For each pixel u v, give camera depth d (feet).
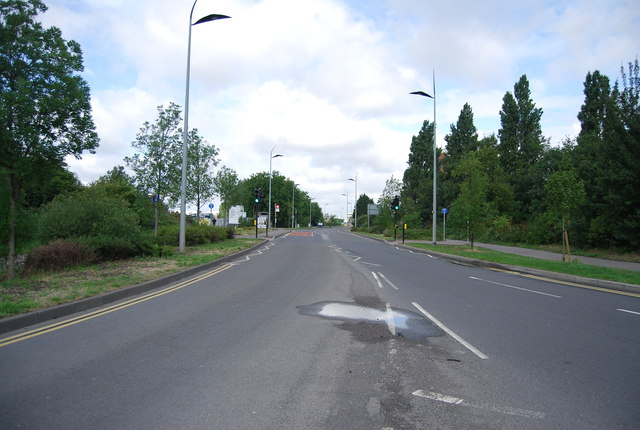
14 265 37.88
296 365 16.98
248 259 64.23
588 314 28.48
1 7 33.63
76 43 36.96
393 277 46.16
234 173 177.17
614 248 77.82
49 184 39.83
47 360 17.25
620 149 73.15
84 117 36.86
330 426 11.94
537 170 131.03
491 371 16.69
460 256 72.69
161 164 72.33
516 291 38.42
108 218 51.39
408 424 12.13
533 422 12.38
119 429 11.66
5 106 32.19
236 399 13.66
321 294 33.99
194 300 30.76
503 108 162.91
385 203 193.06
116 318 24.84
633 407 13.50
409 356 18.40
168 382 15.02
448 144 190.19
